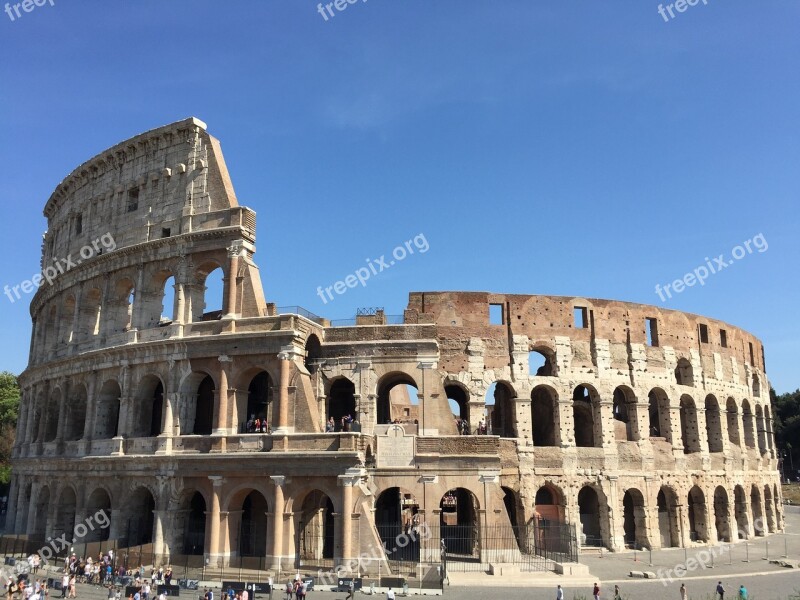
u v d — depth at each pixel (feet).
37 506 264.31
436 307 263.90
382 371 234.99
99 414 246.88
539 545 237.25
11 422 479.00
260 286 234.38
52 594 179.83
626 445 267.80
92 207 279.90
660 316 292.81
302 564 207.72
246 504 236.43
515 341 263.49
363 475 207.41
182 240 239.30
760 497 321.52
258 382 248.32
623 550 255.91
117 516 225.97
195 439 218.38
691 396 295.07
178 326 231.91
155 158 260.83
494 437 223.92
